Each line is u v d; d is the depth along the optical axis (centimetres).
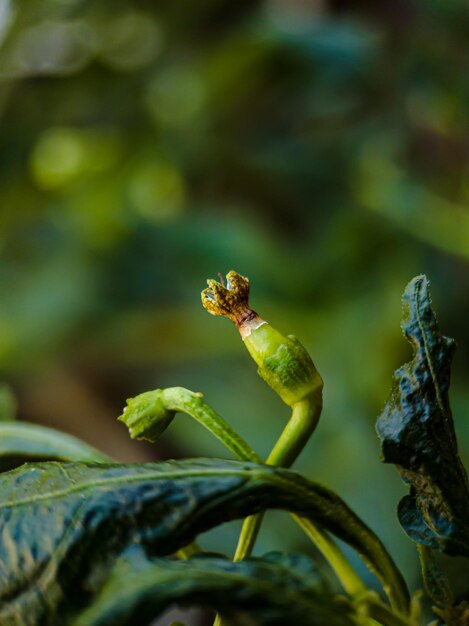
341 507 14
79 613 13
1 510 14
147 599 13
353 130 48
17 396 52
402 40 44
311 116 50
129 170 56
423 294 15
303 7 49
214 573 13
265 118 52
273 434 43
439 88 42
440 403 14
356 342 43
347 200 50
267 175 52
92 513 13
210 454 42
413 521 15
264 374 15
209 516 14
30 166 56
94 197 55
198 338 48
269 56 49
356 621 13
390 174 45
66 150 56
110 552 13
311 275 47
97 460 16
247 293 15
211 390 46
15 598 13
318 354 44
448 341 14
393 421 14
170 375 48
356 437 40
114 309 52
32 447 16
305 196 51
